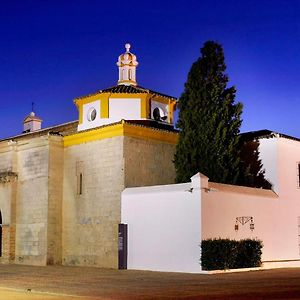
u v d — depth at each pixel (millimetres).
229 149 28062
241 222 25688
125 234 26203
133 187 27234
